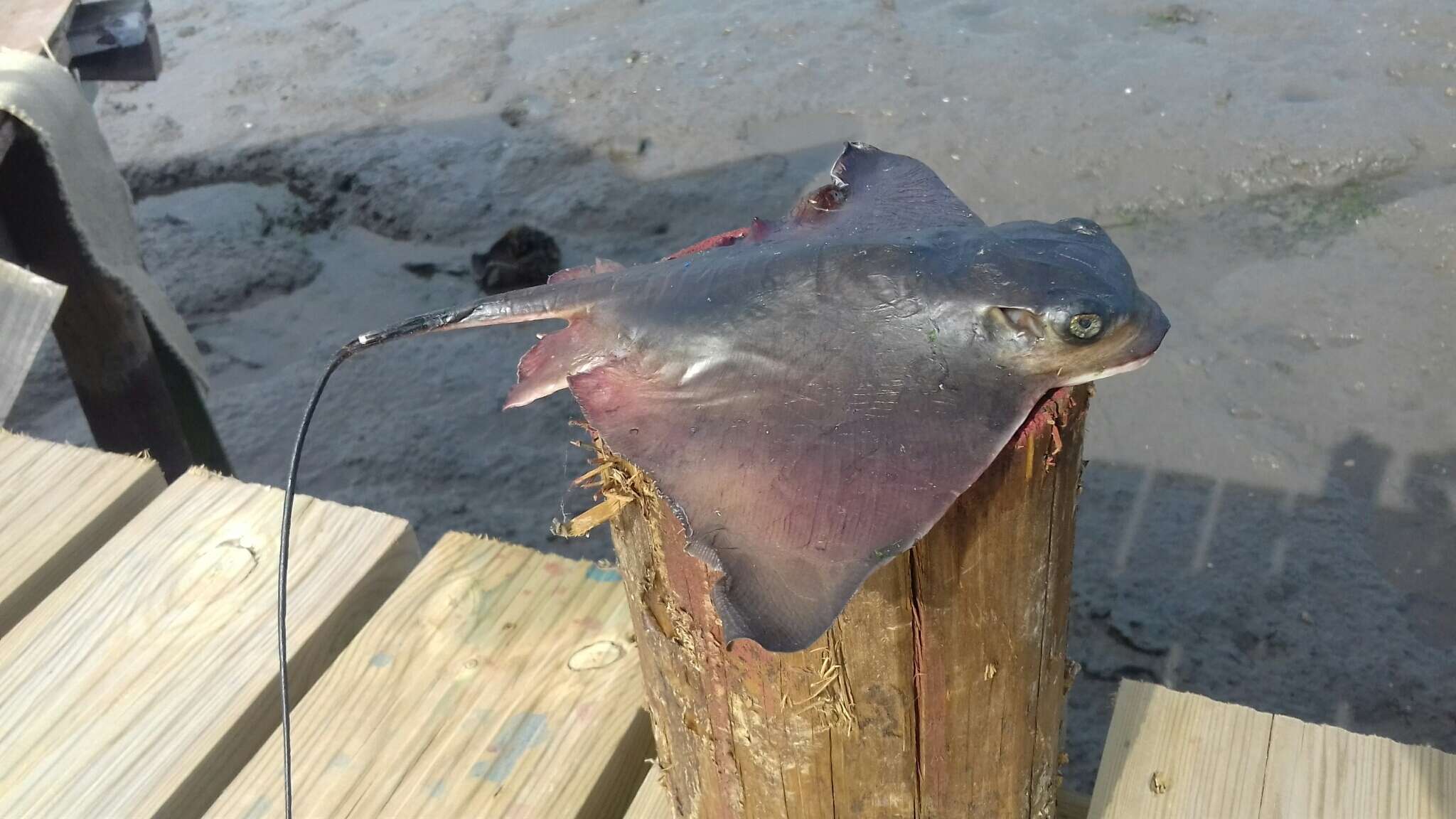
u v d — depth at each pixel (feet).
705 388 5.60
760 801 6.64
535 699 8.55
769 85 25.89
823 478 5.07
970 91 24.81
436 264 22.35
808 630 4.65
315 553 9.59
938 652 5.80
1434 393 17.24
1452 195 20.53
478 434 18.63
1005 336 5.40
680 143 24.57
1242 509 16.02
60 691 8.66
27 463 10.44
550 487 17.52
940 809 6.65
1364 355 17.99
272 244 23.43
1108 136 22.93
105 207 14.21
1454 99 22.54
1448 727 13.26
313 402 6.91
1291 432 16.98
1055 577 5.98
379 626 9.14
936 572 5.49
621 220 22.65
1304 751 7.88
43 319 11.50
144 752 8.18
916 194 7.34
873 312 5.56
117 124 27.35
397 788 8.07
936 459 5.06
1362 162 21.50
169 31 31.50
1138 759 7.97
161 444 16.28
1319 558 15.23
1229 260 20.25
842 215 7.17
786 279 5.78
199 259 23.06
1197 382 17.98
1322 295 19.15
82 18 16.46
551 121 25.70
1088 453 17.07
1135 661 14.40
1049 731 6.82
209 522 9.94
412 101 27.02
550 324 20.70
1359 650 14.14
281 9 31.99
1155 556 15.55
